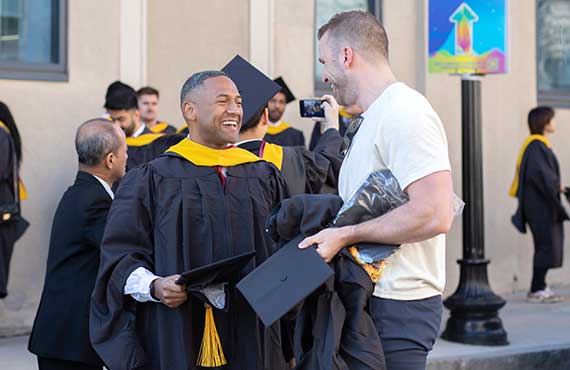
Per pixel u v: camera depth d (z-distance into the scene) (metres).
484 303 7.00
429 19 7.19
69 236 4.16
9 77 7.16
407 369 3.01
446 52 7.13
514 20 9.50
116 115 6.79
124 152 4.30
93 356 4.10
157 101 7.41
